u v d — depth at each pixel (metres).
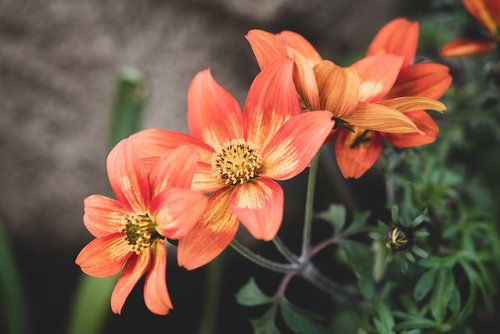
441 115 0.23
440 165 0.22
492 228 0.21
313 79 0.15
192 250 0.15
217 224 0.16
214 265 0.28
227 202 0.16
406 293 0.20
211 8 0.29
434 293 0.19
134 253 0.16
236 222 0.16
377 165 0.25
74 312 0.26
